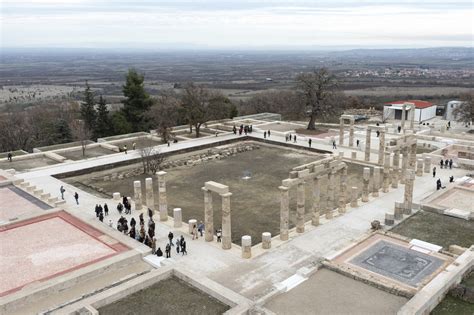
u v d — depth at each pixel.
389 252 35.91
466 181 55.16
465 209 45.91
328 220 43.38
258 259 35.50
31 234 39.03
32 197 49.09
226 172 62.34
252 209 47.44
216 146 79.88
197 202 49.88
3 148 90.50
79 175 62.03
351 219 43.69
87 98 98.38
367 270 32.91
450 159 62.72
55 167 63.22
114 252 35.53
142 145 77.56
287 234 38.88
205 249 37.28
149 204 44.97
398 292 29.70
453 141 76.81
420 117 106.50
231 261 35.19
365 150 65.94
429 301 27.05
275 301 29.22
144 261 34.53
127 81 96.81
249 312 25.16
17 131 94.38
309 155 72.12
